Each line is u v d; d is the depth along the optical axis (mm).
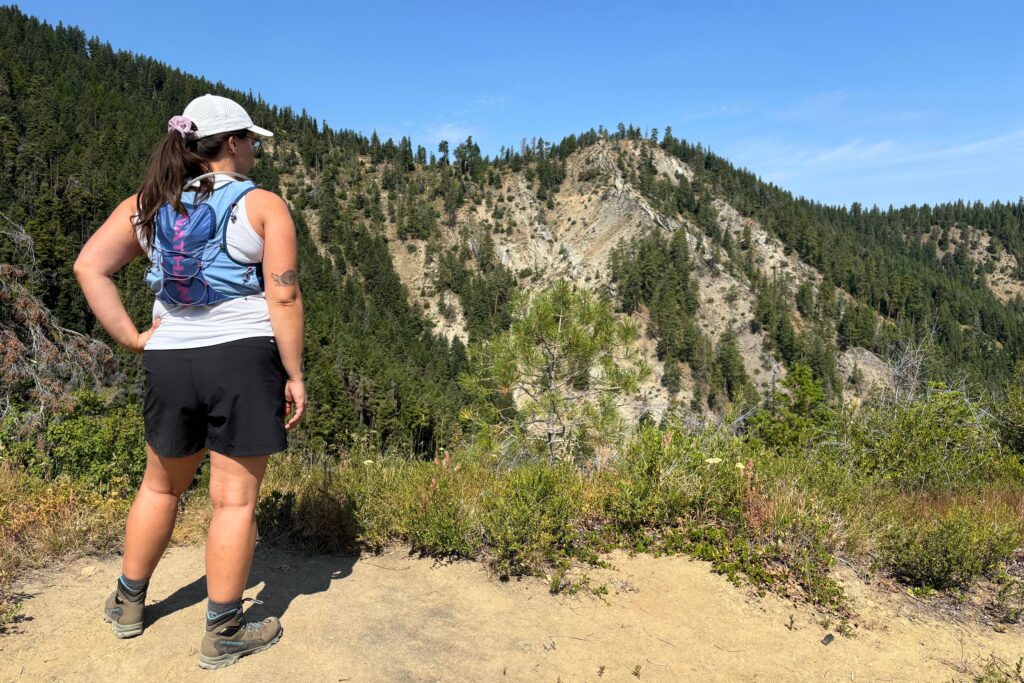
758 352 149500
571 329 9148
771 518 3789
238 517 2148
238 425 2062
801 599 3258
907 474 7430
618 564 3508
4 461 4230
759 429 8867
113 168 131500
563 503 3605
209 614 2141
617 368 9000
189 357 2037
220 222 2020
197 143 2102
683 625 2908
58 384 9312
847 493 4746
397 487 4020
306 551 3393
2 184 93875
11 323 9703
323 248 177250
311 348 73812
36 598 2590
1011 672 2676
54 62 194625
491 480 4410
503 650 2514
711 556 3605
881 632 3018
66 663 2125
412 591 2980
